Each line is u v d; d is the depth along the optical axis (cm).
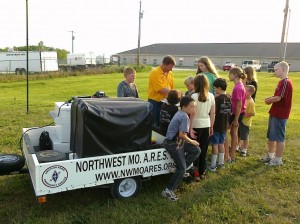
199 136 470
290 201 425
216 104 501
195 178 479
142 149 418
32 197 414
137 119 407
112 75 2941
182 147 418
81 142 384
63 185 364
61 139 442
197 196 431
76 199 412
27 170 428
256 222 371
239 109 534
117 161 393
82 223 357
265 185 475
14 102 1282
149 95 567
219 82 497
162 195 424
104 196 422
